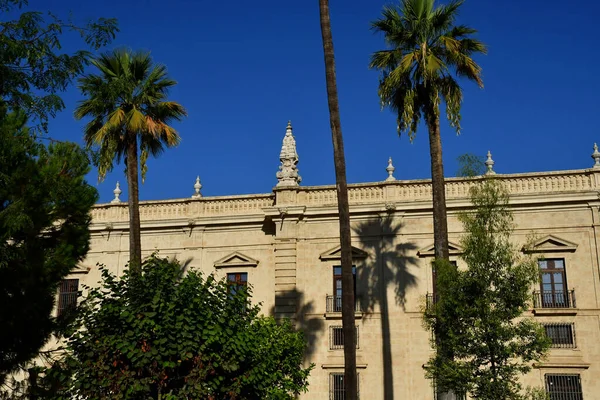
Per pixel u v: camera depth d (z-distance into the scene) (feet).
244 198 112.47
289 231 107.04
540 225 99.19
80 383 47.62
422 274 101.40
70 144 51.37
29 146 47.96
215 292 53.01
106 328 48.88
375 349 100.37
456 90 82.53
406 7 84.43
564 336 94.73
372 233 104.83
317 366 101.24
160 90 94.53
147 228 114.52
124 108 90.89
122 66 91.09
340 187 64.54
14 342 48.47
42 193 47.11
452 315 67.31
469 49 84.33
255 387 52.42
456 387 65.26
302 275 105.60
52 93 49.62
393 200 104.78
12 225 43.88
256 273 109.09
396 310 100.94
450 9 83.51
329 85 67.21
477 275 67.46
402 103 84.58
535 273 67.00
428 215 103.30
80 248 51.29
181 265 112.06
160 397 48.42
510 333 65.00
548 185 100.12
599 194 96.78
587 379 92.58
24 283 46.21
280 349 76.28
